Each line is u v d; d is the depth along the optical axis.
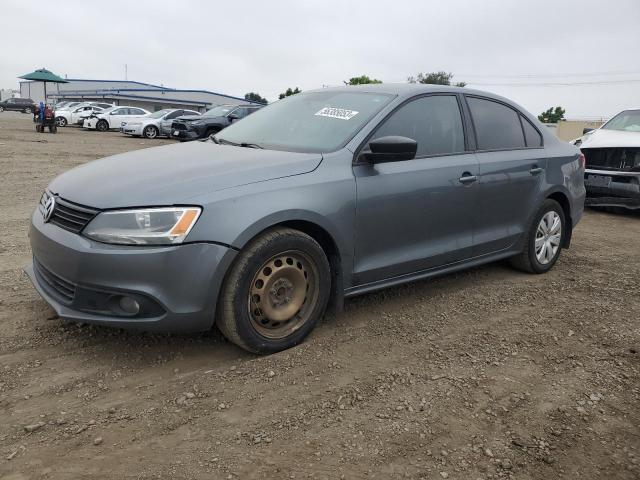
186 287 2.94
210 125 20.17
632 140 8.41
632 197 8.23
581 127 39.06
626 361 3.48
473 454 2.51
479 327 3.93
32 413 2.67
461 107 4.51
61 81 48.41
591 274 5.39
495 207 4.62
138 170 3.35
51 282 3.28
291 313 3.39
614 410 2.92
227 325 3.15
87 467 2.31
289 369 3.18
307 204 3.31
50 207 3.29
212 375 3.08
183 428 2.61
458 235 4.36
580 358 3.50
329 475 2.32
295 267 3.35
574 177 5.48
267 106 4.89
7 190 8.73
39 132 25.20
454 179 4.20
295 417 2.72
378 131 3.85
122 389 2.92
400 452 2.49
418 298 4.47
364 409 2.82
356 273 3.69
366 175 3.66
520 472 2.41
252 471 2.33
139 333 3.55
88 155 14.89
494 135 4.74
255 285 3.21
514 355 3.50
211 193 3.04
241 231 3.04
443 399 2.94
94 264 2.89
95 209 2.99
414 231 3.99
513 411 2.87
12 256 5.14
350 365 3.27
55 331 3.54
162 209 2.93
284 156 3.54
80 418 2.65
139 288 2.88
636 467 2.48
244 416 2.72
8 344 3.35
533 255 5.15
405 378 3.15
